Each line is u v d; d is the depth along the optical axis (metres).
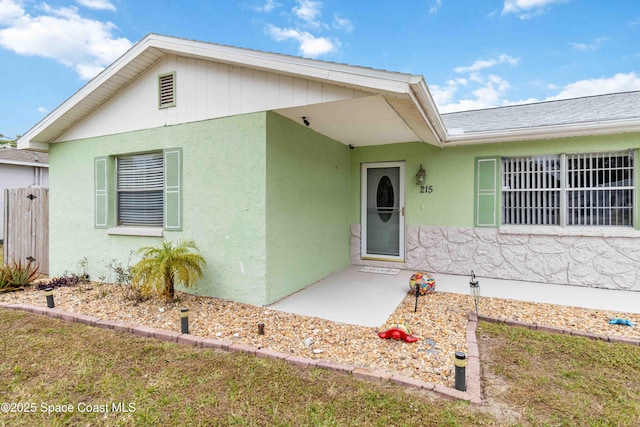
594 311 4.84
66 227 7.04
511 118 7.57
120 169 6.62
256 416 2.58
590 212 6.26
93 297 5.60
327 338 3.95
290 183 5.71
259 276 5.13
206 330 4.21
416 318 4.59
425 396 2.79
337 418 2.54
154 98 5.99
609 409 2.62
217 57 5.00
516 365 3.32
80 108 6.47
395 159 7.75
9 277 6.25
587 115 6.58
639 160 5.88
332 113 5.18
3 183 13.85
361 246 8.22
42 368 3.33
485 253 6.93
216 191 5.46
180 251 5.18
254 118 5.11
